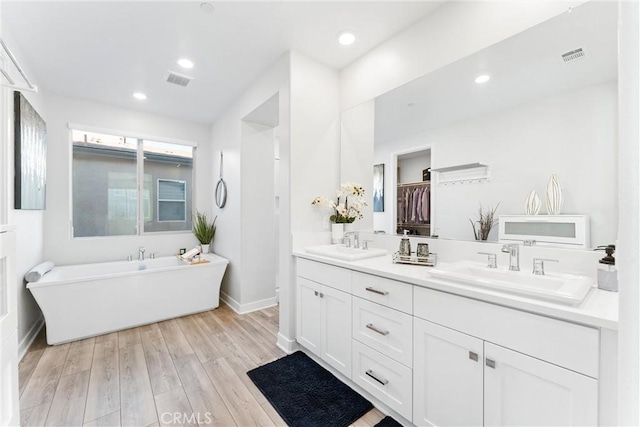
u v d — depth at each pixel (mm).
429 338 1349
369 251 2117
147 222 3820
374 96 2301
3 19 1894
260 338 2553
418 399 1391
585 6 1301
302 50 2338
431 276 1402
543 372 1001
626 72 342
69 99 3203
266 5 1830
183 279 3062
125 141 3668
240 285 3225
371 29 2072
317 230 2484
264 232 3416
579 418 929
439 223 1917
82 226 3396
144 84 2924
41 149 2732
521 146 1524
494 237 1642
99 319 2578
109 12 1865
